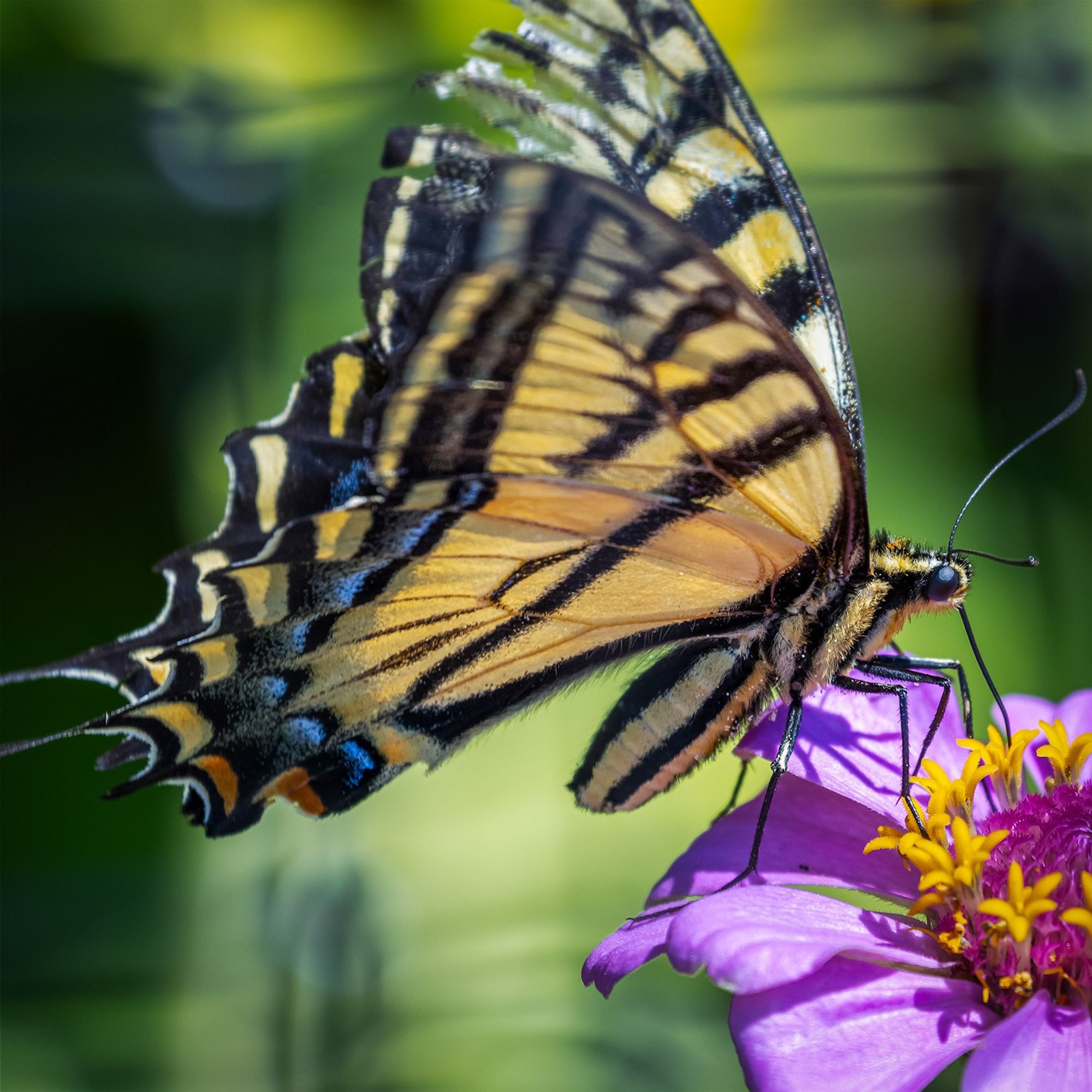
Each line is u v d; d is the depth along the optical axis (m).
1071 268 0.70
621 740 0.63
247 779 0.63
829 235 0.70
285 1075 0.67
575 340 0.62
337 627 0.63
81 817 0.69
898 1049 0.61
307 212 0.69
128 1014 0.67
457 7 0.70
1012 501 0.70
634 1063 0.67
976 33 0.69
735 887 0.62
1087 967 0.61
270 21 0.71
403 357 0.62
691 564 0.63
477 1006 0.67
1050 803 0.62
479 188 0.61
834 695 0.63
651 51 0.62
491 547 0.63
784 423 0.62
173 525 0.70
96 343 0.70
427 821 0.69
